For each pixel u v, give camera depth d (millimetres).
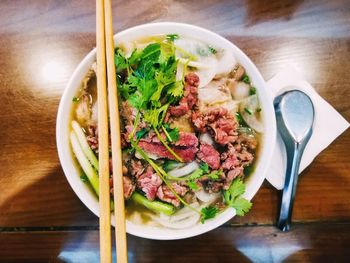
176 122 262
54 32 306
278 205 298
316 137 302
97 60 239
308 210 302
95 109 271
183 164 269
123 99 260
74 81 260
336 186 304
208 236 296
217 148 271
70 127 270
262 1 314
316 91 312
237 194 261
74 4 308
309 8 317
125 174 265
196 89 269
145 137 259
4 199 292
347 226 303
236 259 296
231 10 312
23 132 297
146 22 308
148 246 293
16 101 300
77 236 292
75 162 271
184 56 279
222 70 278
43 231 291
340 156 307
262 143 274
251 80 275
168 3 310
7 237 290
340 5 320
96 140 269
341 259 302
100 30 240
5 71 302
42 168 295
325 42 316
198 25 310
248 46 310
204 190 271
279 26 314
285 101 295
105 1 240
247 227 297
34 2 308
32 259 291
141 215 271
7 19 306
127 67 258
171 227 266
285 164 297
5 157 294
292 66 307
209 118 268
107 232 224
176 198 263
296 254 299
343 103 312
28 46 305
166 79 253
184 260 294
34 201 292
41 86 302
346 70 315
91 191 269
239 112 280
